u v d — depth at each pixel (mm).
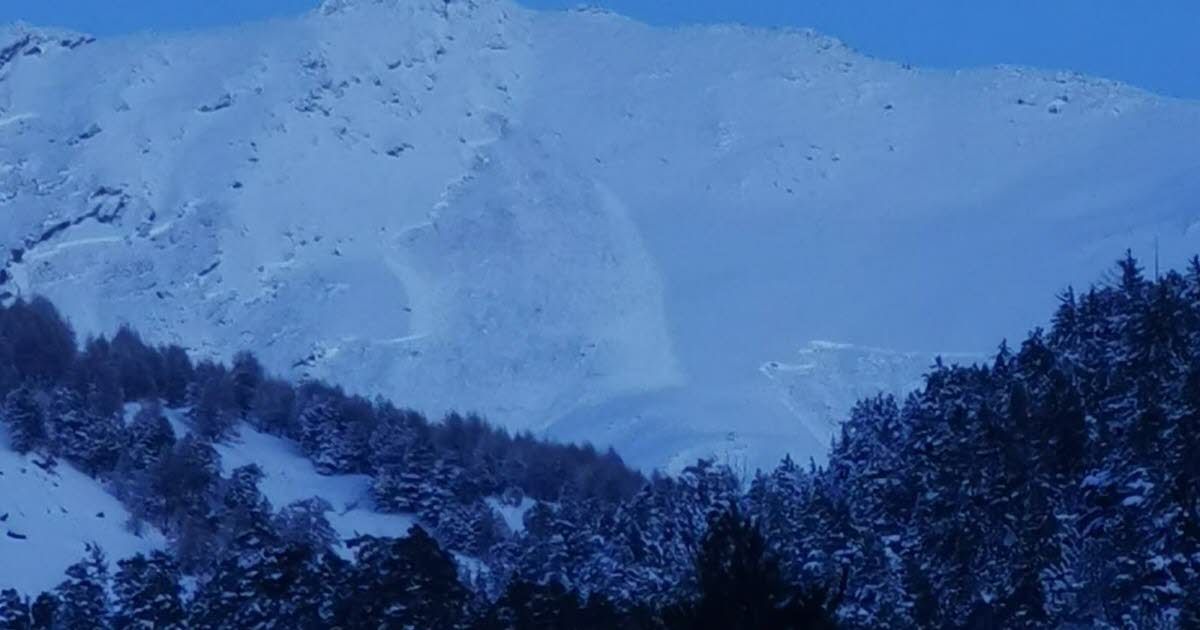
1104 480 83625
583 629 73500
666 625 32500
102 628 91125
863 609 78750
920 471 89500
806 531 84688
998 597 79750
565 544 105500
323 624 78312
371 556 82750
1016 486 82812
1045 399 87000
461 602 77562
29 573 113688
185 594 100375
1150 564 76875
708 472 111438
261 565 82688
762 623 31969
